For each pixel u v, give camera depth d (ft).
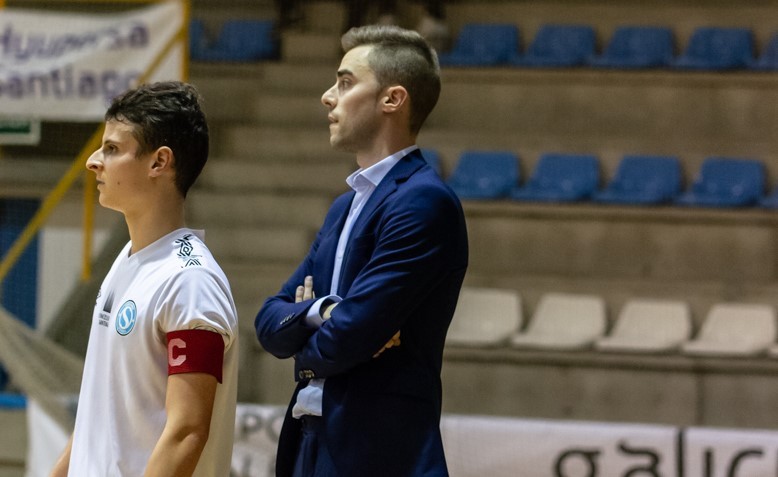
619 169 53.06
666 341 43.14
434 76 16.65
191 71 58.59
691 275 49.01
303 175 52.19
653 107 57.00
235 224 50.19
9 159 49.39
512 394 40.32
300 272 17.31
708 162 53.16
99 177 13.66
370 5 60.85
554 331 45.21
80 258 48.93
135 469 12.92
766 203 50.37
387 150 16.29
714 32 61.57
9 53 40.98
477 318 45.37
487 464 33.68
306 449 15.44
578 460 33.12
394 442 14.80
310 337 15.37
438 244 15.10
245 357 40.78
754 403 39.14
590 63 58.90
